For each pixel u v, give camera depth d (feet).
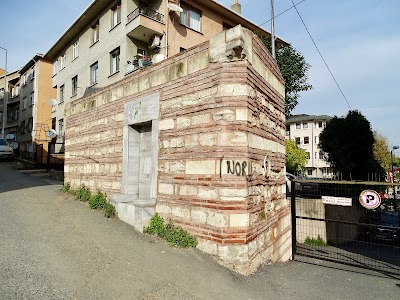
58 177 45.16
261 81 19.26
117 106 24.66
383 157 102.17
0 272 12.78
